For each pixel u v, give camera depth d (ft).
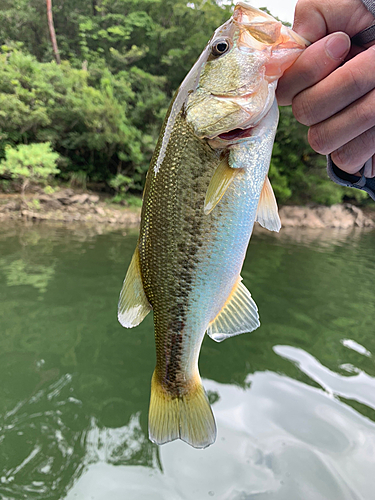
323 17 0.60
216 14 12.19
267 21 0.66
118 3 13.58
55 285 3.76
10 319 2.94
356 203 13.11
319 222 10.66
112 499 1.41
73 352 2.49
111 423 1.83
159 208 0.77
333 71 0.59
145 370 2.31
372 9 0.57
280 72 0.65
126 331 2.84
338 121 0.59
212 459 1.60
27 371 2.24
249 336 2.83
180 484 1.48
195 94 0.72
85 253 5.15
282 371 2.30
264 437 1.70
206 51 0.72
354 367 2.38
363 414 1.87
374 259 6.53
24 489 1.44
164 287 0.79
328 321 3.21
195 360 0.84
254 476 1.49
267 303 3.63
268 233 8.79
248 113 0.69
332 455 1.59
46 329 2.80
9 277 3.92
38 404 1.95
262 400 1.98
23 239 5.72
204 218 0.74
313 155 11.02
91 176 10.52
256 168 0.73
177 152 0.74
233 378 2.20
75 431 1.77
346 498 1.39
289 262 5.72
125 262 4.80
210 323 0.80
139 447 1.69
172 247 0.77
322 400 1.99
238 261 0.76
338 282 4.66
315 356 2.52
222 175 0.71
